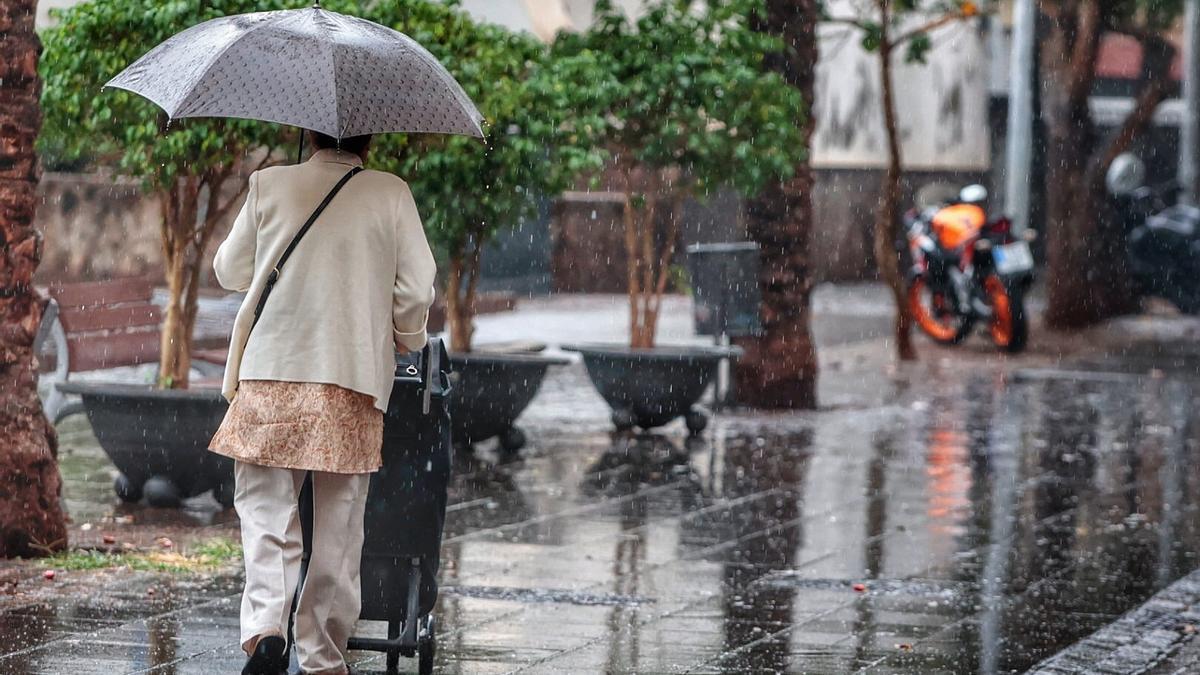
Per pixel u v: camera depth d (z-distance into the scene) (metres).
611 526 17.56
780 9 27.16
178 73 9.96
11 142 14.15
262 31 10.02
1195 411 28.83
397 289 10.16
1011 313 38.09
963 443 24.53
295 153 17.02
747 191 24.19
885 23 35.47
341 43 10.00
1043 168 60.81
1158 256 47.75
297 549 10.06
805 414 27.34
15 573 13.98
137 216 33.84
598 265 51.47
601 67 22.69
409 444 10.71
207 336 25.56
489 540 16.62
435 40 18.84
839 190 58.06
